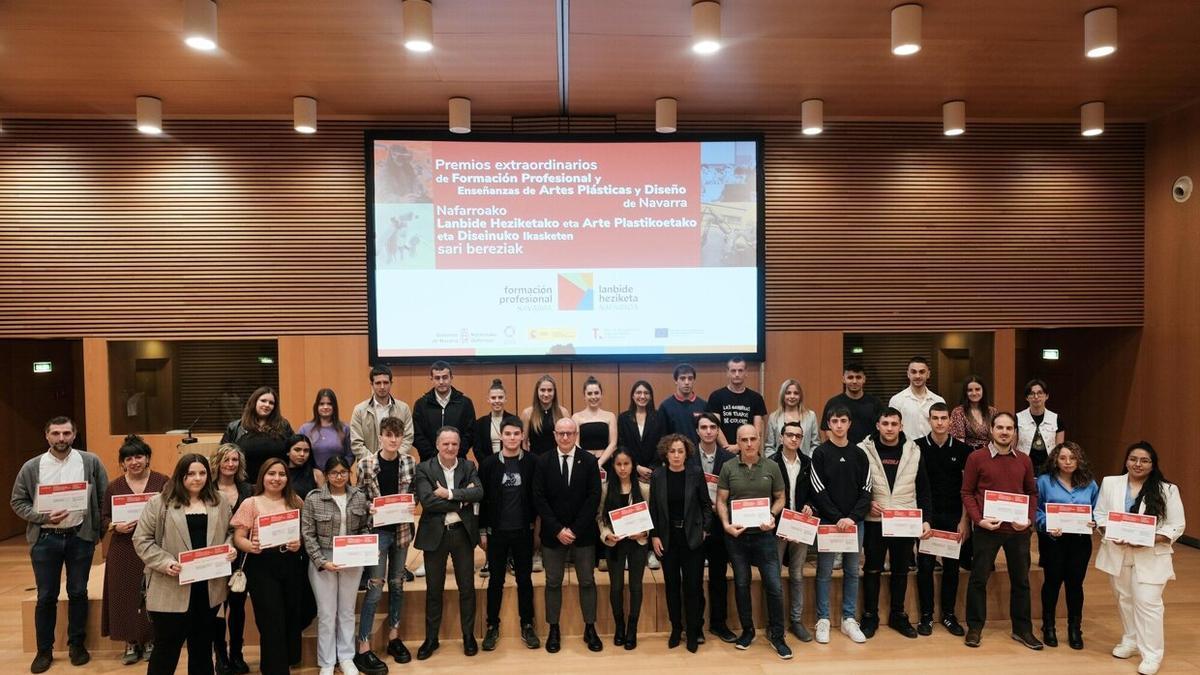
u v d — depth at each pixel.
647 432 5.08
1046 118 6.69
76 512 4.26
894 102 6.18
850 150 6.64
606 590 4.71
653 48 4.91
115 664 4.26
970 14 4.41
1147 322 6.81
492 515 4.41
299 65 5.13
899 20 4.26
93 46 4.72
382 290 6.27
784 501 4.46
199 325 6.29
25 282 6.19
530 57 5.05
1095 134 6.18
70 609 4.26
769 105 6.24
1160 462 6.69
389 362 6.30
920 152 6.68
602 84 5.66
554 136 6.32
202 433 6.89
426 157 6.28
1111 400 7.28
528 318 6.36
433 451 5.14
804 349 6.59
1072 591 4.39
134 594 4.18
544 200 6.35
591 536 4.43
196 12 3.99
